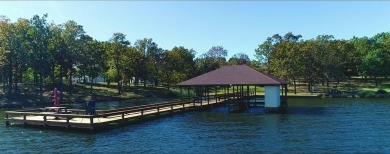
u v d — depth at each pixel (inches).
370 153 719.1
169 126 1103.0
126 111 1114.7
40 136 931.3
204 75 1574.8
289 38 3531.0
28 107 1828.2
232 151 748.6
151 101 2263.8
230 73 1540.4
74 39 2329.0
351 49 2957.7
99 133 975.6
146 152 747.4
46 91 2353.6
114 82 3427.7
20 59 1995.6
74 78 3533.5
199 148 781.3
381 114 1347.2
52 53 2191.2
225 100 1876.2
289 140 855.7
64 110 1151.6
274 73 2758.4
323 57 2748.5
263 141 848.3
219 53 4579.2
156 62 3058.6
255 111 1513.3
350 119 1213.7
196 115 1396.4
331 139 863.7
